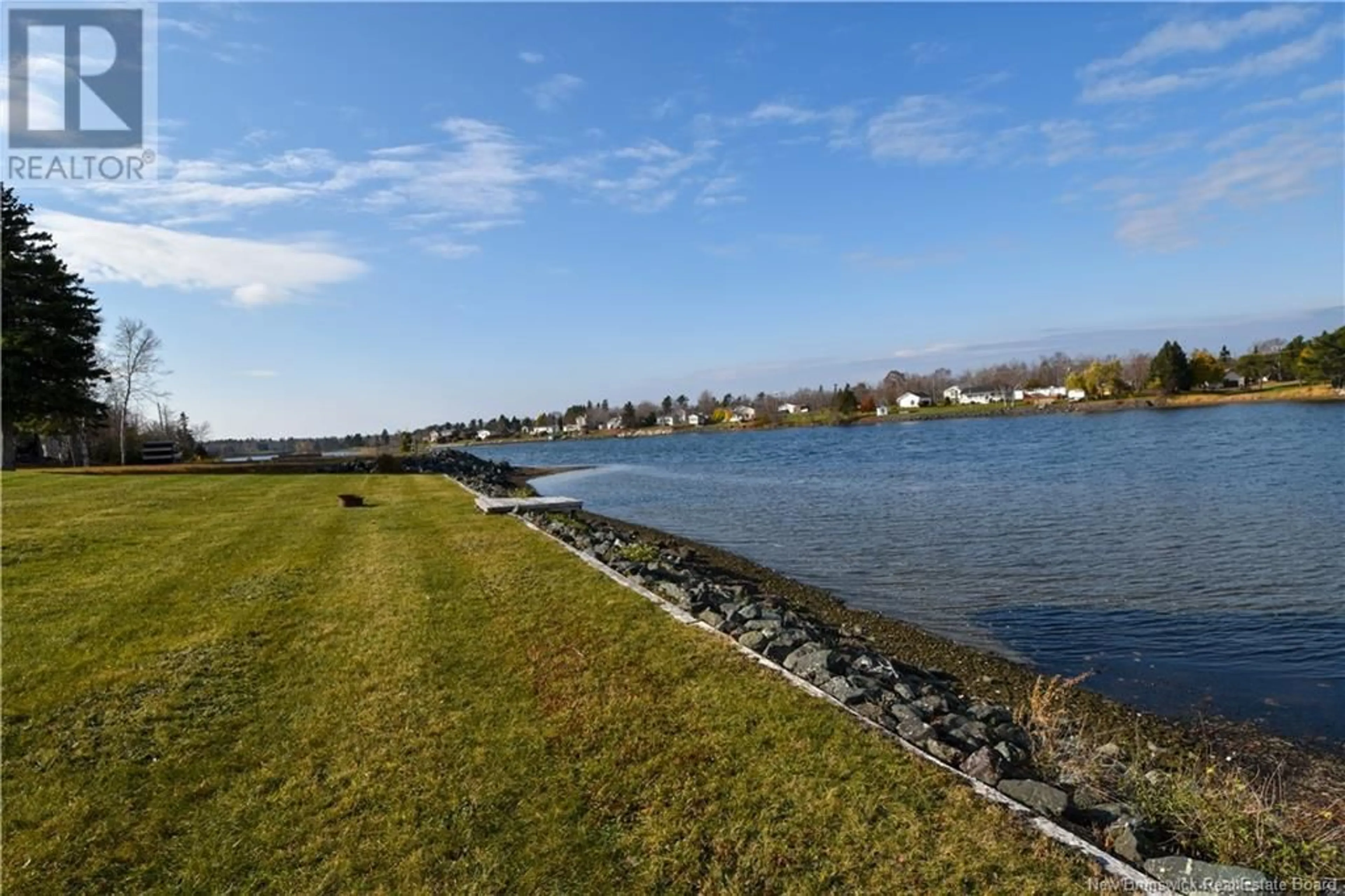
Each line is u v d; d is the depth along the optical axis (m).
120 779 4.06
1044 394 112.62
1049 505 18.72
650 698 4.98
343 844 3.47
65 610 7.28
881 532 16.20
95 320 31.83
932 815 3.54
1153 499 18.64
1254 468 24.41
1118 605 9.70
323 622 6.86
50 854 3.41
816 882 3.12
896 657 7.84
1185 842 3.41
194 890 3.17
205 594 7.91
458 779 4.02
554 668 5.59
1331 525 14.31
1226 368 95.06
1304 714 6.36
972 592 10.72
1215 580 10.65
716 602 7.93
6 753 4.34
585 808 3.74
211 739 4.52
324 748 4.39
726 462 47.88
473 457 50.38
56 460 40.81
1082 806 3.75
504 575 8.69
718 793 3.82
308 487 21.38
